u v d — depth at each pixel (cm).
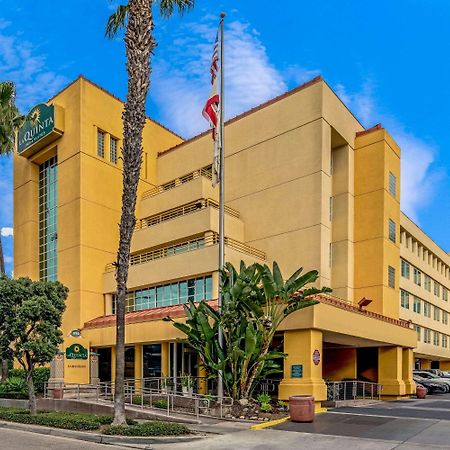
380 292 2812
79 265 2928
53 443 1232
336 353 2902
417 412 1861
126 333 2572
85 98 3095
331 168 3019
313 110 2770
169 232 2920
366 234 2933
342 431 1396
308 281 1778
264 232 2884
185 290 2648
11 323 1717
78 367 2602
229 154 3156
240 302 1753
